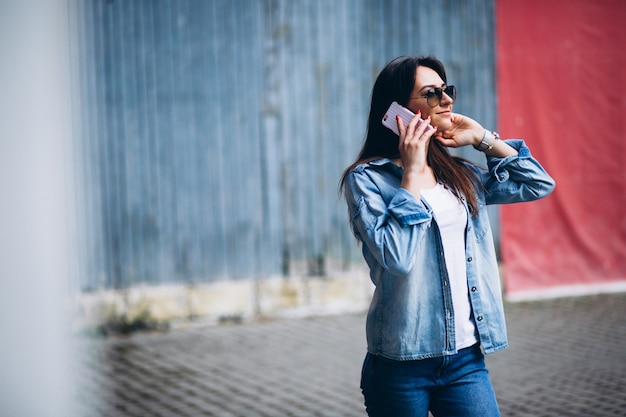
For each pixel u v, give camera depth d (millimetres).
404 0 10219
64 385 2686
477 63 10516
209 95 9664
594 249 11078
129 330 9469
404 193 3055
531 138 10758
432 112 3271
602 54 10961
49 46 2680
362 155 3416
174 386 7215
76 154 9148
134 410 6473
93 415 6277
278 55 9836
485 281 3238
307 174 9984
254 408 6500
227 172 9758
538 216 10875
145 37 9445
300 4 9867
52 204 2686
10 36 2605
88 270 9258
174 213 9617
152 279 9562
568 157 10922
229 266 9805
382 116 3340
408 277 3127
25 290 2629
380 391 3207
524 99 10719
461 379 3184
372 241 3051
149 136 9516
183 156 9617
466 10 10461
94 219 9320
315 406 6504
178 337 9203
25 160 2629
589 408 6324
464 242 3217
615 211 11125
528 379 7207
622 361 7777
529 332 9070
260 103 9805
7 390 2623
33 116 2637
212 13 9625
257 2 9734
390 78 3295
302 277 10039
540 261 10906
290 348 8539
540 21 10727
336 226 10102
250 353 8383
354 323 9609
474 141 3426
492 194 3477
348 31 10039
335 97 10031
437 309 3137
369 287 10258
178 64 9547
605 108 11016
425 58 3320
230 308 9812
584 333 8977
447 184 3252
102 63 9328
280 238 9953
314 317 9984
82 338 8875
